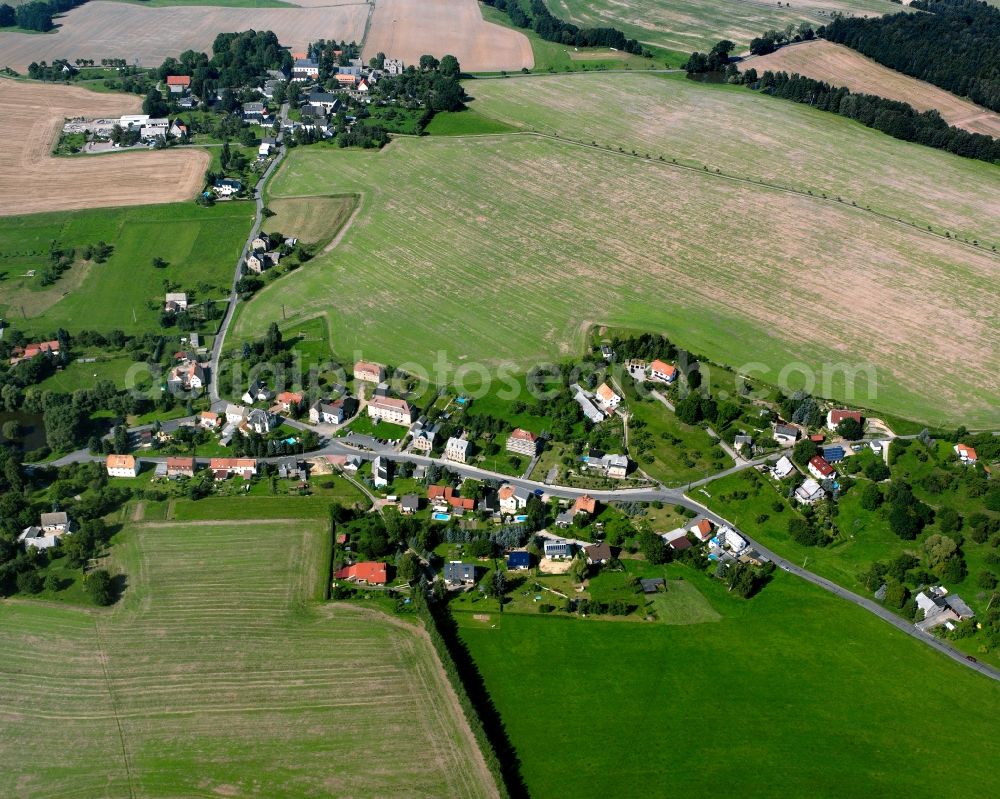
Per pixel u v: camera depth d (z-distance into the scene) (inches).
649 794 6373.0
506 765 6550.2
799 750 6707.7
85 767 6461.6
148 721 6786.4
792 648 7549.2
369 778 6363.2
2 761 6505.9
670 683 7229.3
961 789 6437.0
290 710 6865.2
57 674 7170.3
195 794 6264.8
